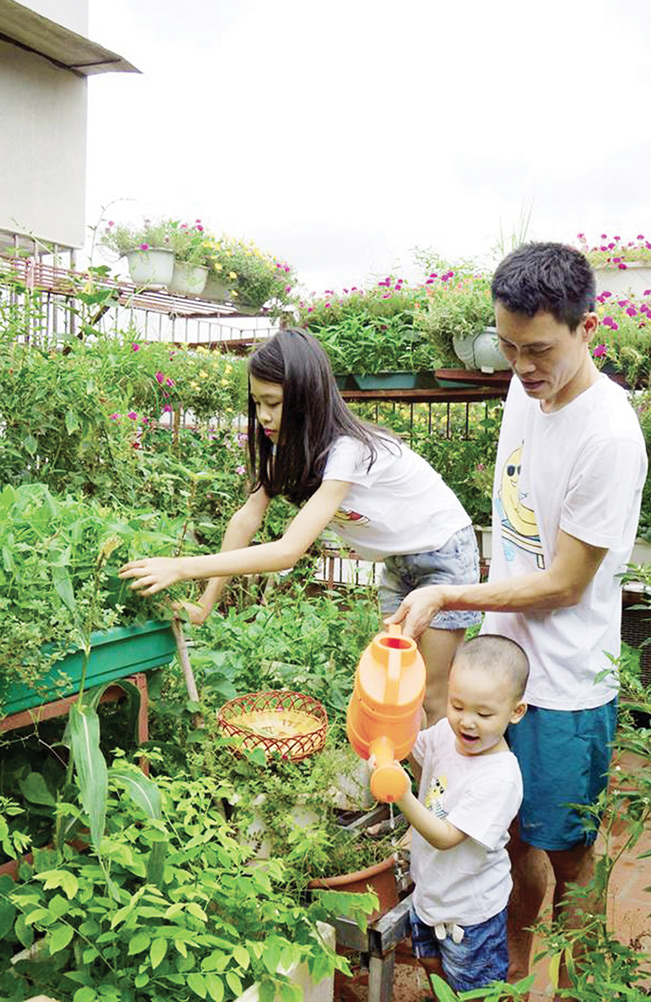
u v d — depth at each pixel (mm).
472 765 1718
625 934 2242
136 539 1750
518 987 1367
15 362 3020
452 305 3727
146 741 1816
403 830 2076
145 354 4371
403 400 4859
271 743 1891
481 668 1656
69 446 3104
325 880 1808
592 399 1686
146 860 1450
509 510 1907
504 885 1711
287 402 1916
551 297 1489
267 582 3537
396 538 2150
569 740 1783
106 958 1340
